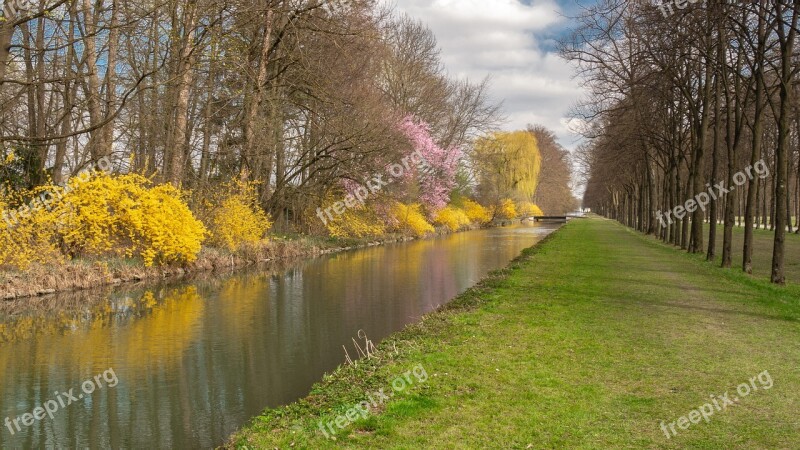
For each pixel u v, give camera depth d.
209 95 22.61
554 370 7.11
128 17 14.77
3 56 12.24
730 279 15.51
